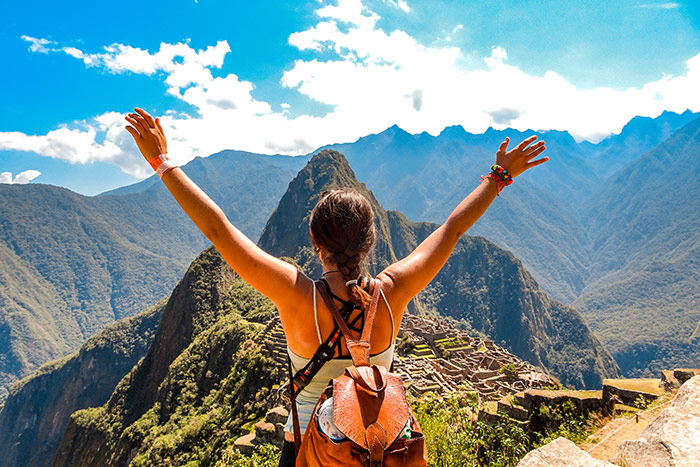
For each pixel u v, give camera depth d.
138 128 2.52
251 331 88.06
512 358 62.16
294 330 2.38
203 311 132.75
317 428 2.05
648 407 10.46
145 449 79.50
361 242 2.42
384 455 1.95
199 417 70.19
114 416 119.12
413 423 2.16
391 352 2.51
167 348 132.25
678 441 3.67
